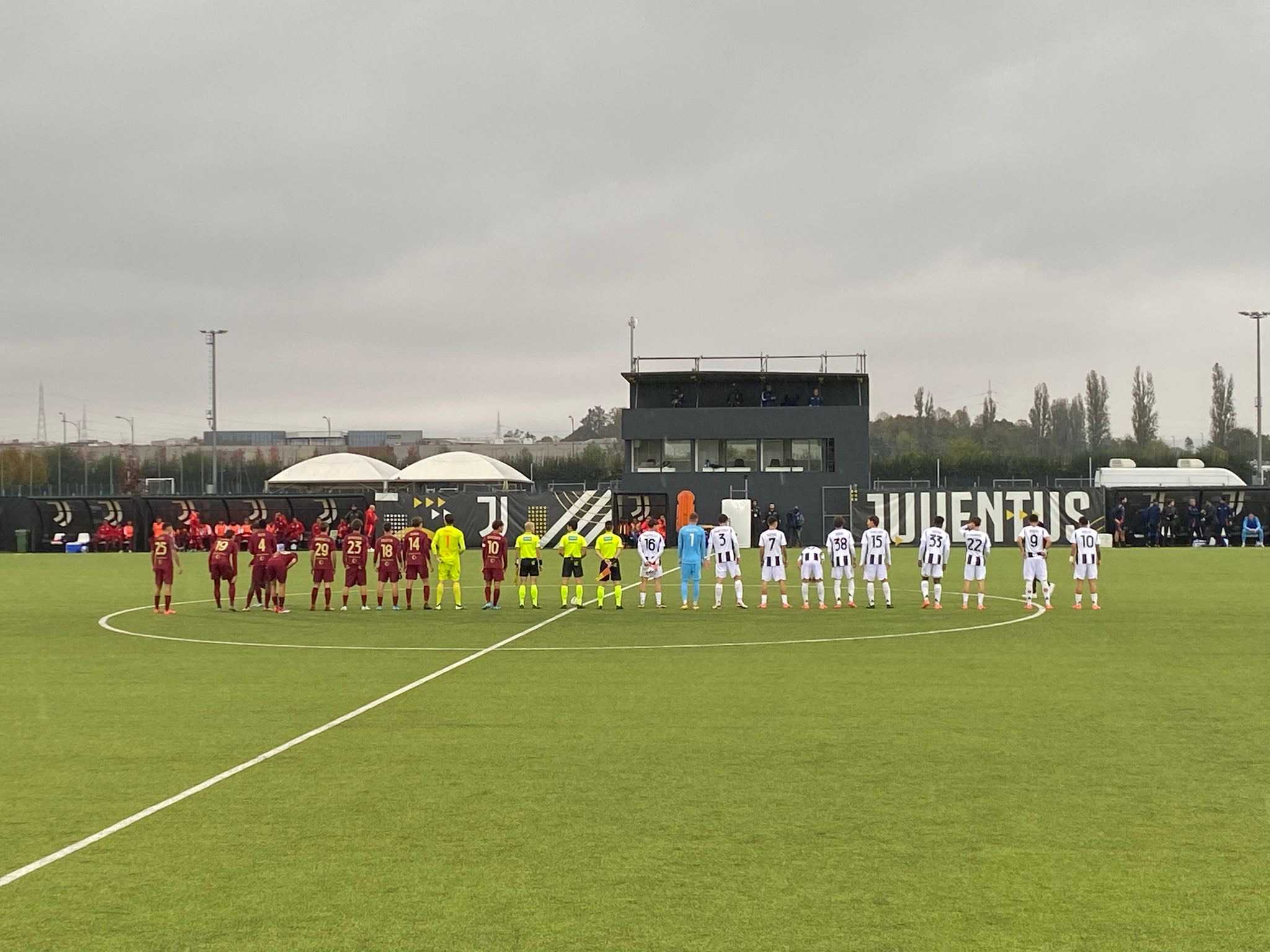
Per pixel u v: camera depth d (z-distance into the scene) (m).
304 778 10.54
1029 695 14.87
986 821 9.09
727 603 30.00
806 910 7.21
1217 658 18.44
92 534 64.69
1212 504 63.59
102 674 17.30
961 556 55.75
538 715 13.63
